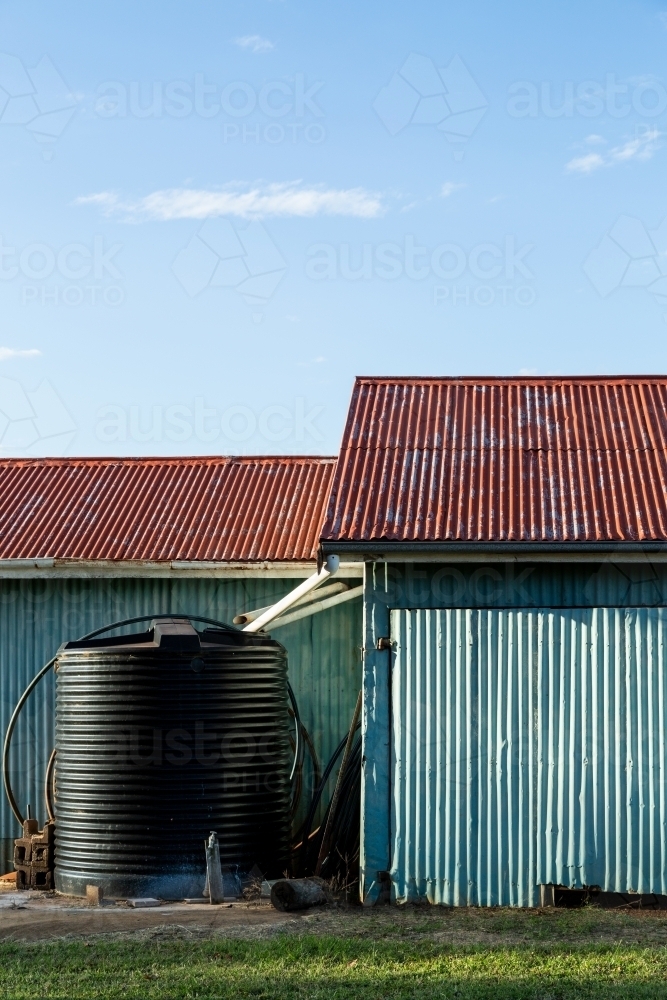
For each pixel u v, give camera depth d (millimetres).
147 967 8086
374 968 7969
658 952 8312
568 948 8461
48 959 8328
